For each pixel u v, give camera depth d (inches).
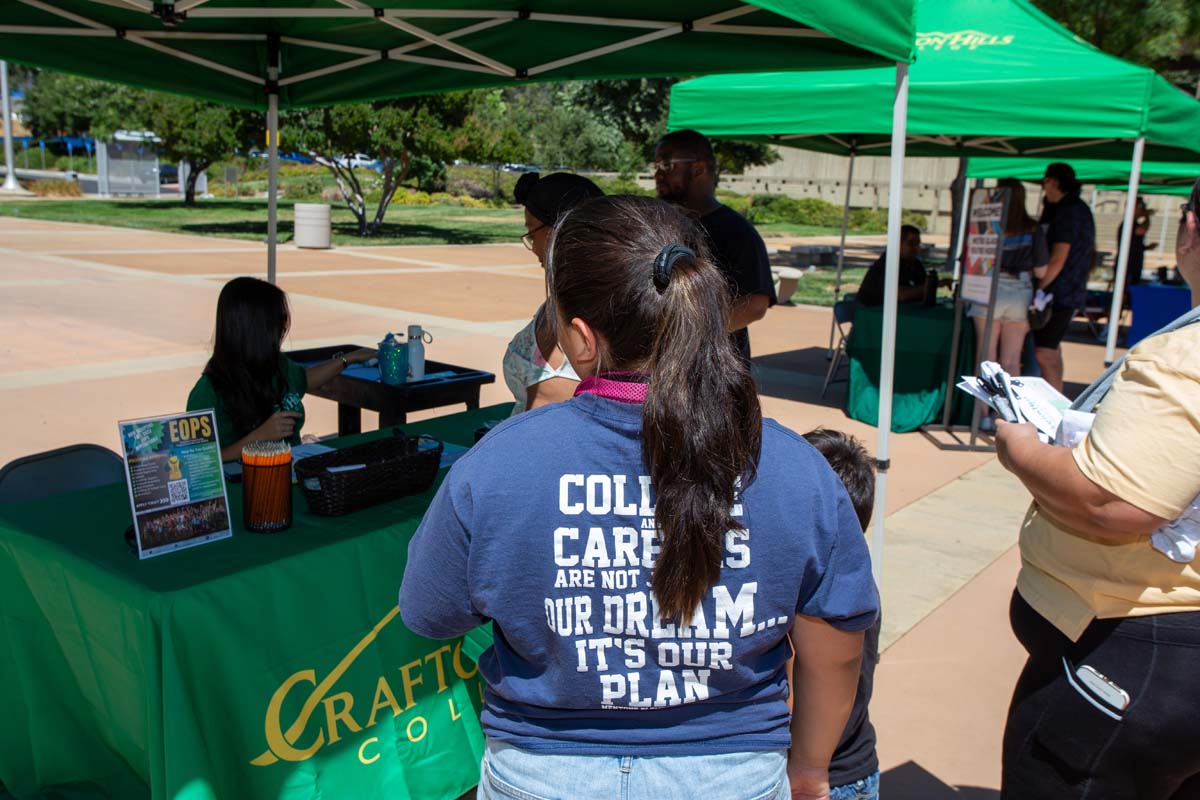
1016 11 274.4
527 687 50.4
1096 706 66.7
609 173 1437.0
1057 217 281.0
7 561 93.4
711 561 45.9
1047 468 63.0
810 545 48.9
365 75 193.3
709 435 45.4
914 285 303.7
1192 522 61.3
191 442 89.7
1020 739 73.1
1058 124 237.1
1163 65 764.6
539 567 47.4
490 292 553.0
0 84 1407.5
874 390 291.4
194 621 78.6
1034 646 72.3
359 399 157.1
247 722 82.3
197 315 424.5
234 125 920.3
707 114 253.1
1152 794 68.2
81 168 1918.1
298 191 1636.3
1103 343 487.8
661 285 47.1
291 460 96.4
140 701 81.7
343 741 90.6
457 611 50.7
